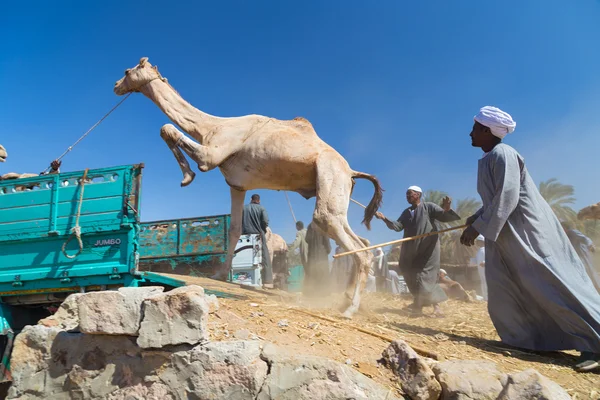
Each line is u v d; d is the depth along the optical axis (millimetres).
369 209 6520
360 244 5574
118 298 3480
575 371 3525
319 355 3357
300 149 5852
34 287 4902
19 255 4996
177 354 3256
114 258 4750
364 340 3801
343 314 4961
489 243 4348
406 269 6758
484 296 10102
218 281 6320
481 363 3121
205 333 3285
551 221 4070
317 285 8297
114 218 4809
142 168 4906
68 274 4758
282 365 3104
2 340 5285
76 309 3973
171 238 8211
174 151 6027
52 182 5102
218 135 6078
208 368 3148
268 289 6715
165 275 5664
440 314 6504
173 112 6504
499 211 3936
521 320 4031
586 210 8570
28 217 5059
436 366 3113
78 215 4891
